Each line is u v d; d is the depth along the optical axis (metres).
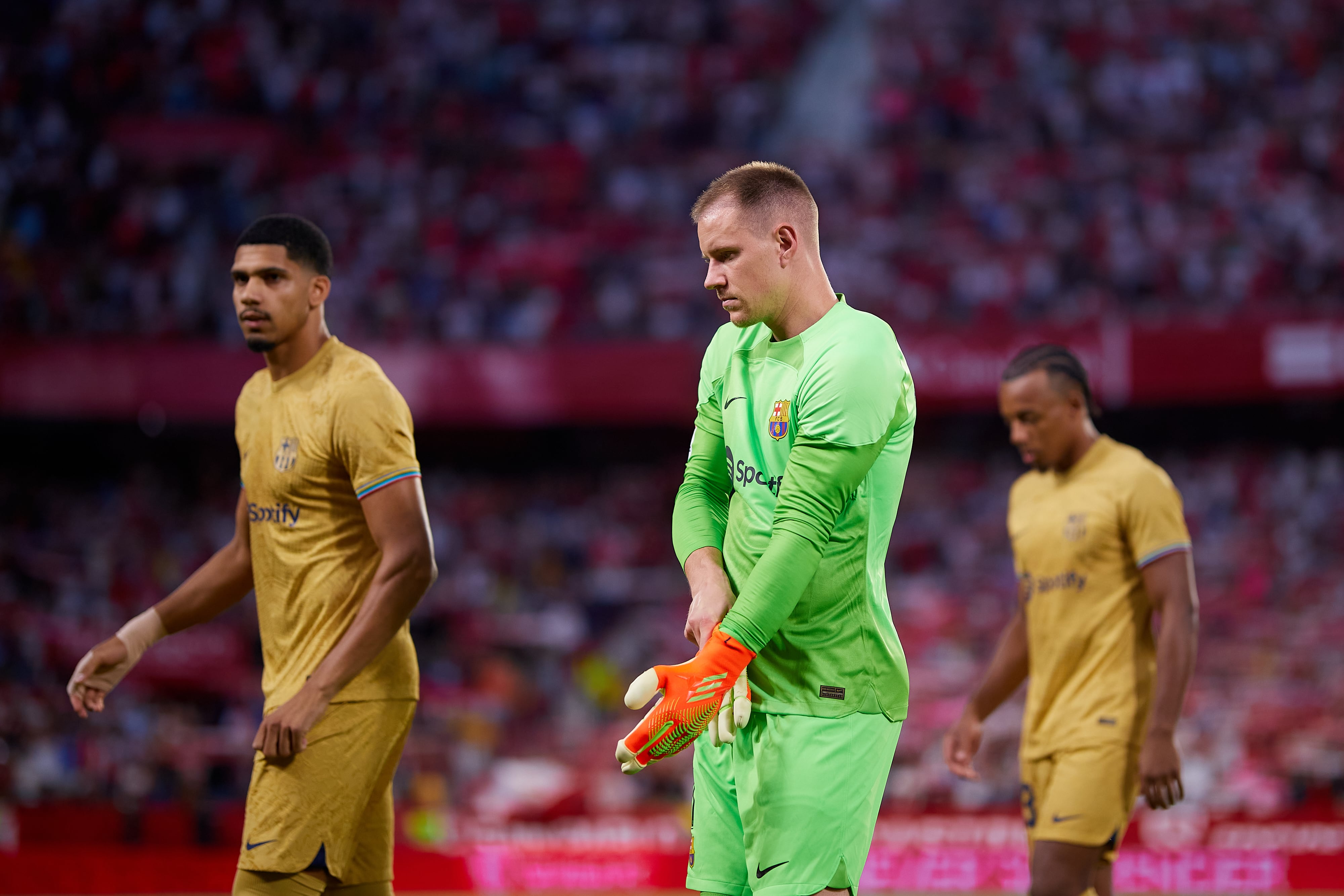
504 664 55.44
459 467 81.44
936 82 89.00
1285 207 79.06
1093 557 15.69
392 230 79.06
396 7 90.56
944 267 76.75
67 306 70.44
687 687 9.90
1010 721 44.53
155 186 79.25
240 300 12.80
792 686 10.91
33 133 79.94
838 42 93.50
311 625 12.70
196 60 85.69
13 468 77.44
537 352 69.44
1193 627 15.07
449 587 64.94
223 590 14.02
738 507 11.36
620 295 76.12
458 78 88.69
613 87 89.38
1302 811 34.69
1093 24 90.81
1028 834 16.14
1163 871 32.12
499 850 33.50
